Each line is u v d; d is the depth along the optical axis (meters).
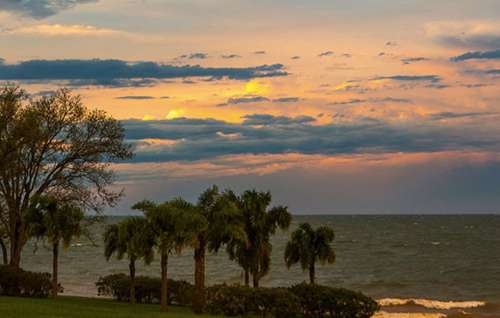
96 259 152.38
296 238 54.34
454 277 111.19
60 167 56.81
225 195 51.66
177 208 48.72
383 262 140.88
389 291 94.69
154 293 56.69
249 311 47.50
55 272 53.25
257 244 52.03
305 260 53.97
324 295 49.09
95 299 56.06
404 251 171.62
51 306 44.47
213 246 51.09
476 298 86.56
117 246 54.69
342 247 187.00
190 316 44.62
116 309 47.19
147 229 48.59
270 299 47.56
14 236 55.59
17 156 53.91
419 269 125.38
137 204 49.19
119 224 52.75
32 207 53.44
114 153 57.88
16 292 51.41
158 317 42.81
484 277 110.81
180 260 151.50
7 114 53.12
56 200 53.78
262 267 52.53
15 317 37.62
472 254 160.25
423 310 69.88
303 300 49.06
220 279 109.31
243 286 49.44
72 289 86.44
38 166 56.06
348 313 48.94
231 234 49.03
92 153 56.88
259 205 51.50
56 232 52.50
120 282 57.16
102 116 57.81
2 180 54.91
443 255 158.12
